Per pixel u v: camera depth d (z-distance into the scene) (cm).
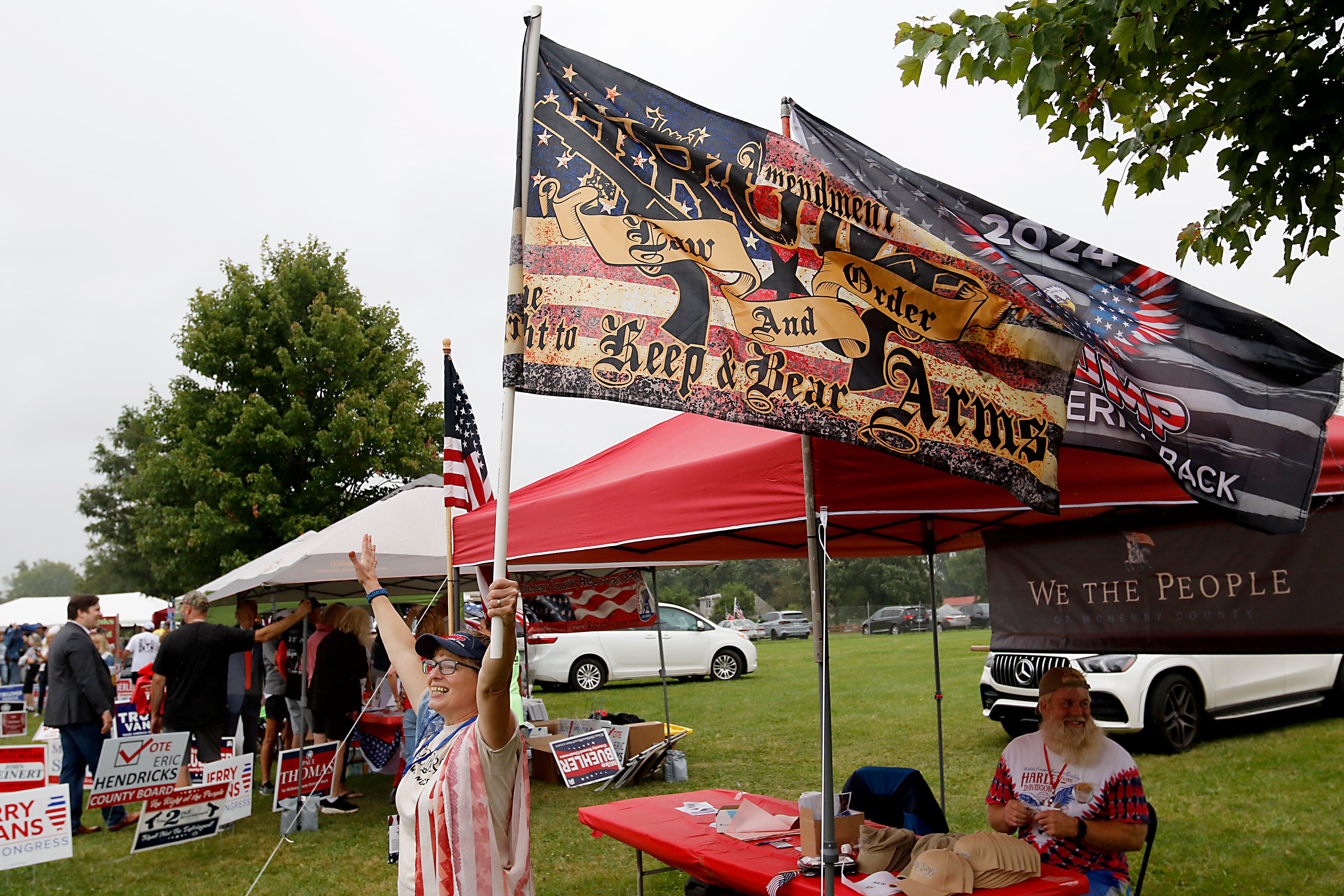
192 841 681
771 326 241
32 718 1753
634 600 963
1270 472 280
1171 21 358
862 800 382
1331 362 290
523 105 252
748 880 312
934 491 308
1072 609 397
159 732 727
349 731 768
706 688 1588
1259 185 387
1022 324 251
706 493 351
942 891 278
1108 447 269
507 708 237
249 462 1905
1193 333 311
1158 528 367
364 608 865
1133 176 409
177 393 1939
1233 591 339
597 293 239
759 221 251
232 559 1833
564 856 601
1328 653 309
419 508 834
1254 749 783
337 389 1973
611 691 1609
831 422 233
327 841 676
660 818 406
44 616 2547
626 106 257
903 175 338
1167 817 608
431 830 239
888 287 250
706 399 231
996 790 385
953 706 1194
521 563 556
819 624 288
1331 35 352
